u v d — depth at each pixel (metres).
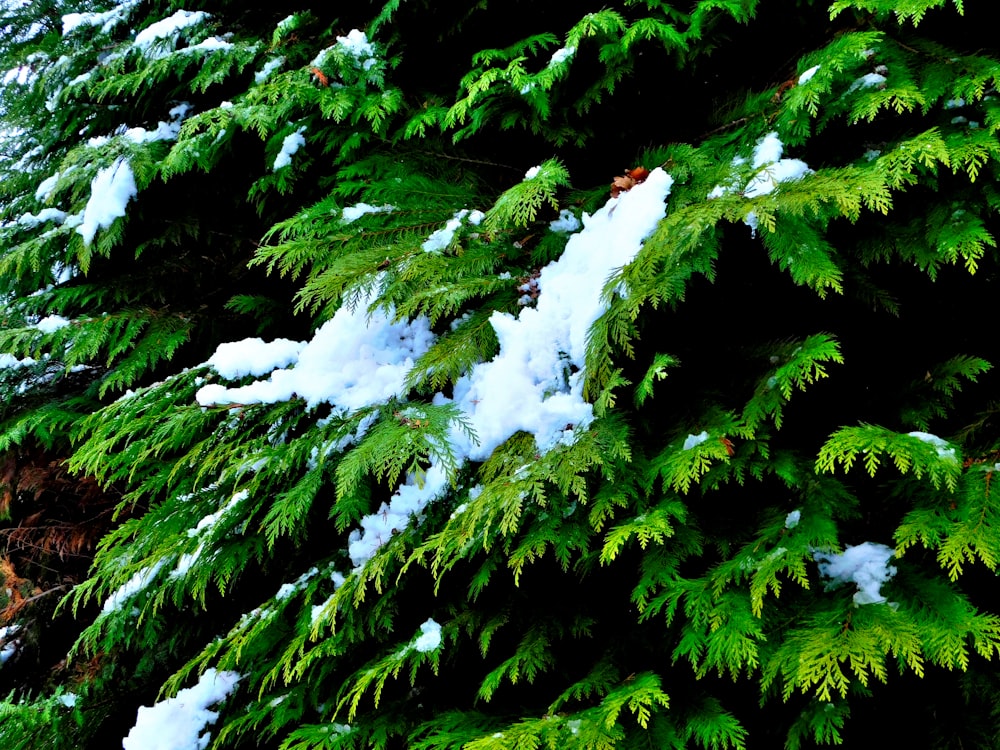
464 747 1.37
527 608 1.77
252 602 2.61
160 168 2.43
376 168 2.27
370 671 1.66
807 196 1.26
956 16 1.72
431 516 1.78
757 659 1.24
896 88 1.45
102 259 2.92
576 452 1.48
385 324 1.98
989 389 1.73
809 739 1.50
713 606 1.37
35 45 3.29
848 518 1.47
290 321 2.98
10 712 2.49
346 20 2.70
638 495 1.52
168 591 2.28
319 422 1.88
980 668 1.45
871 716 1.53
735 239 1.71
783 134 1.66
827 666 1.19
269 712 2.04
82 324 2.63
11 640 3.61
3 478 3.41
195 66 2.76
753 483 1.68
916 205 1.56
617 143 2.28
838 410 1.77
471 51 2.45
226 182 2.78
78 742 2.65
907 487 1.47
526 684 1.80
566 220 2.01
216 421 2.18
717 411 1.58
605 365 1.48
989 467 1.36
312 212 2.04
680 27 1.97
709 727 1.39
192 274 3.09
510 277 1.84
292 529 1.88
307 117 2.39
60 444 3.14
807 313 1.91
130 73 2.86
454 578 1.89
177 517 2.13
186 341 2.87
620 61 1.91
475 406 1.74
